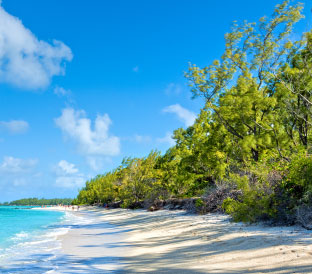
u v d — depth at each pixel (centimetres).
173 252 1020
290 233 1002
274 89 2859
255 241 938
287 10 2808
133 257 1022
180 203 3444
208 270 675
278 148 2409
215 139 3136
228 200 1762
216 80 3111
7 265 963
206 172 3344
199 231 1423
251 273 601
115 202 8000
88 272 810
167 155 4922
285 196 1253
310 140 2419
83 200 14612
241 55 3062
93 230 2272
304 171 1231
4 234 2123
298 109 2367
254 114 2716
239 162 2908
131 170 6106
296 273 549
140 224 2397
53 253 1203
